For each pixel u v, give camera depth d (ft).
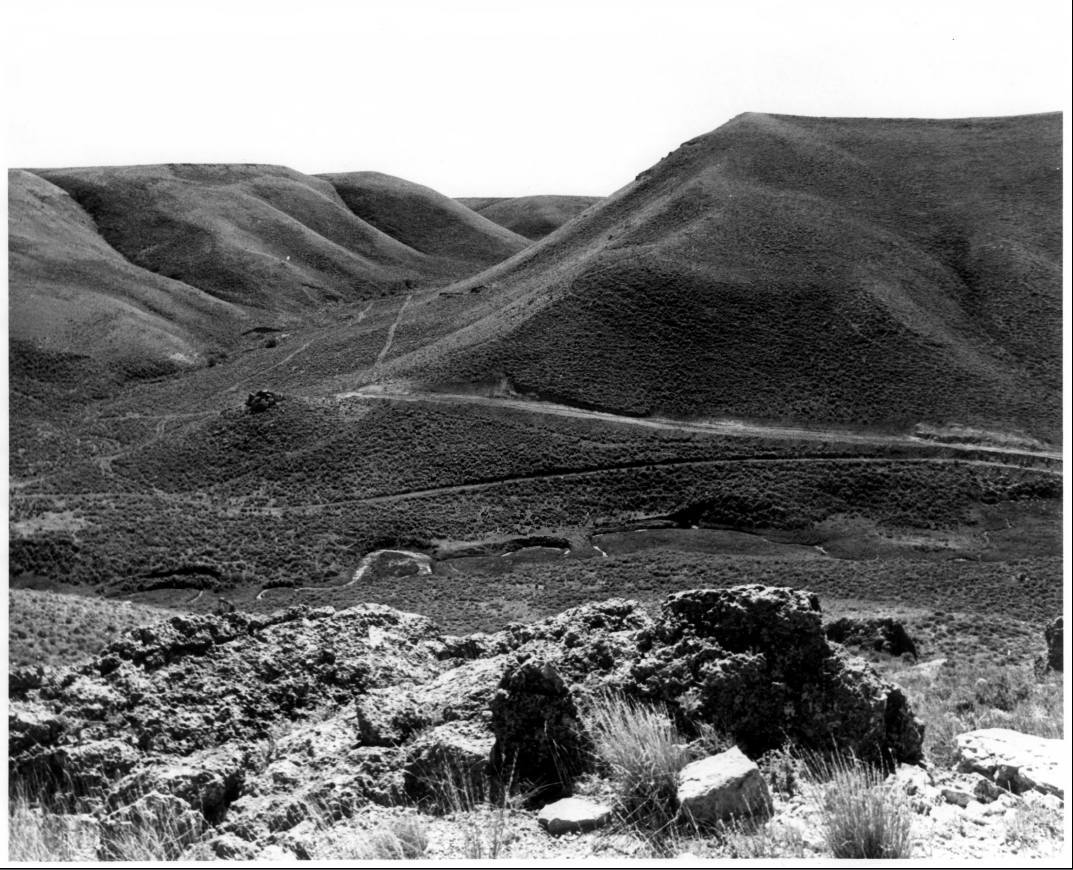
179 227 613.93
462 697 25.05
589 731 21.95
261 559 211.61
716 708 22.41
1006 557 213.66
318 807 21.93
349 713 27.22
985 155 387.55
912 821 19.95
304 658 31.09
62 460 300.61
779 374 287.48
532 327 312.29
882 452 252.21
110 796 23.11
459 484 254.88
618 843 19.20
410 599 174.40
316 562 213.05
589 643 25.40
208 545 216.74
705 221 353.51
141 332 440.45
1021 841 18.90
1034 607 136.26
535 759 21.97
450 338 349.41
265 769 24.81
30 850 20.29
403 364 329.93
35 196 586.86
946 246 345.31
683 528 233.14
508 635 31.63
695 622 24.23
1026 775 21.85
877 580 169.68
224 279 572.51
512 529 233.14
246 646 31.01
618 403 284.61
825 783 20.84
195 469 280.51
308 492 261.03
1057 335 297.33
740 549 223.51
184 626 30.76
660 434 266.16
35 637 90.17
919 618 106.22
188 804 22.12
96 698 27.48
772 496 235.81
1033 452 249.34
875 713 22.50
